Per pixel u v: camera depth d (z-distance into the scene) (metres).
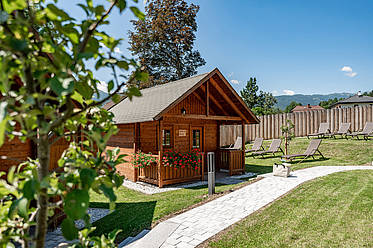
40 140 1.05
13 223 1.19
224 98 11.17
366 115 17.20
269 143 18.88
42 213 1.05
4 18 0.87
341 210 5.63
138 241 4.52
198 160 10.23
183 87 10.04
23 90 1.02
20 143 5.11
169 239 4.53
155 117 8.41
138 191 8.94
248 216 5.57
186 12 24.84
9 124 1.10
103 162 1.25
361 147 14.29
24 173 1.19
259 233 4.66
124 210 6.48
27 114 0.97
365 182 8.12
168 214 5.91
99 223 5.54
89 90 1.27
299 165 12.55
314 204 6.13
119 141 11.96
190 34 24.91
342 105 46.00
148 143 10.83
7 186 1.02
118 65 1.18
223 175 11.70
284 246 4.15
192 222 5.32
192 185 9.60
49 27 1.23
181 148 11.53
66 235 1.03
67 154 1.40
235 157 11.68
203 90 11.31
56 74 0.90
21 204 0.93
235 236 4.58
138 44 24.80
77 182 1.08
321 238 4.36
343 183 8.09
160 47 25.09
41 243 1.06
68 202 0.91
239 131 20.95
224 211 6.00
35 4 1.18
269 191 7.71
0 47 0.88
